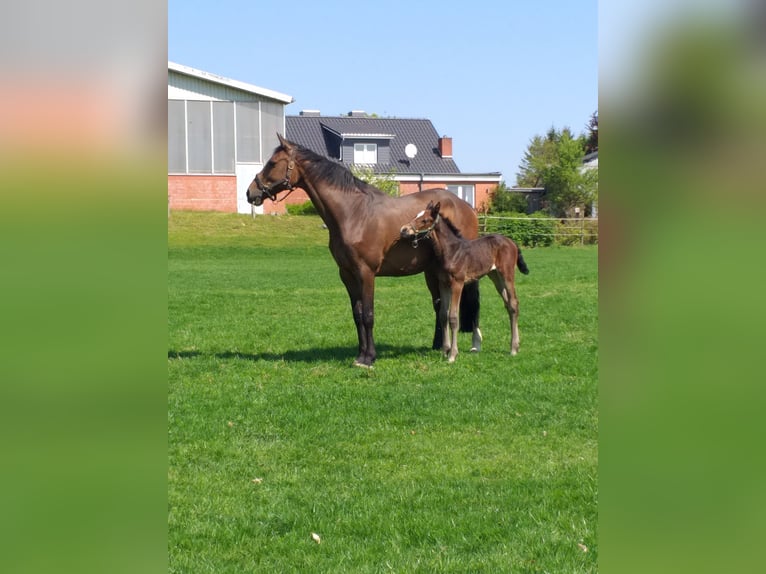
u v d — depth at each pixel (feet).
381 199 37.01
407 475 21.50
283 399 30.40
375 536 17.15
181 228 137.90
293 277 87.30
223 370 36.35
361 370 35.88
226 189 152.25
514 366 36.42
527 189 186.60
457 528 17.42
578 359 37.88
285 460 22.99
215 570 15.42
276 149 36.27
